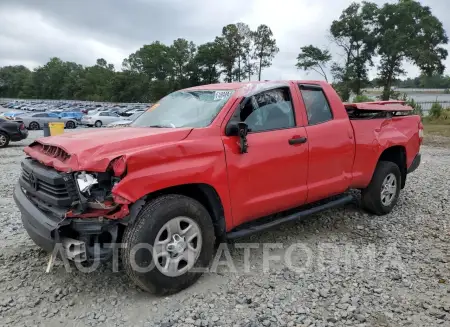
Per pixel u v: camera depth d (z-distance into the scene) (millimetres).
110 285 3715
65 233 3219
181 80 106000
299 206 4934
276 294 3561
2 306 3346
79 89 137000
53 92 145000
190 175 3475
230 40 96188
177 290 3561
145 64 107312
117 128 4262
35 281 3781
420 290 3619
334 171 4863
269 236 4965
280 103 4426
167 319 3172
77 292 3590
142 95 110125
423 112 37281
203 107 4164
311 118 4676
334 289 3650
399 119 5973
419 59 56594
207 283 3758
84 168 3123
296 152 4344
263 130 4180
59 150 3521
